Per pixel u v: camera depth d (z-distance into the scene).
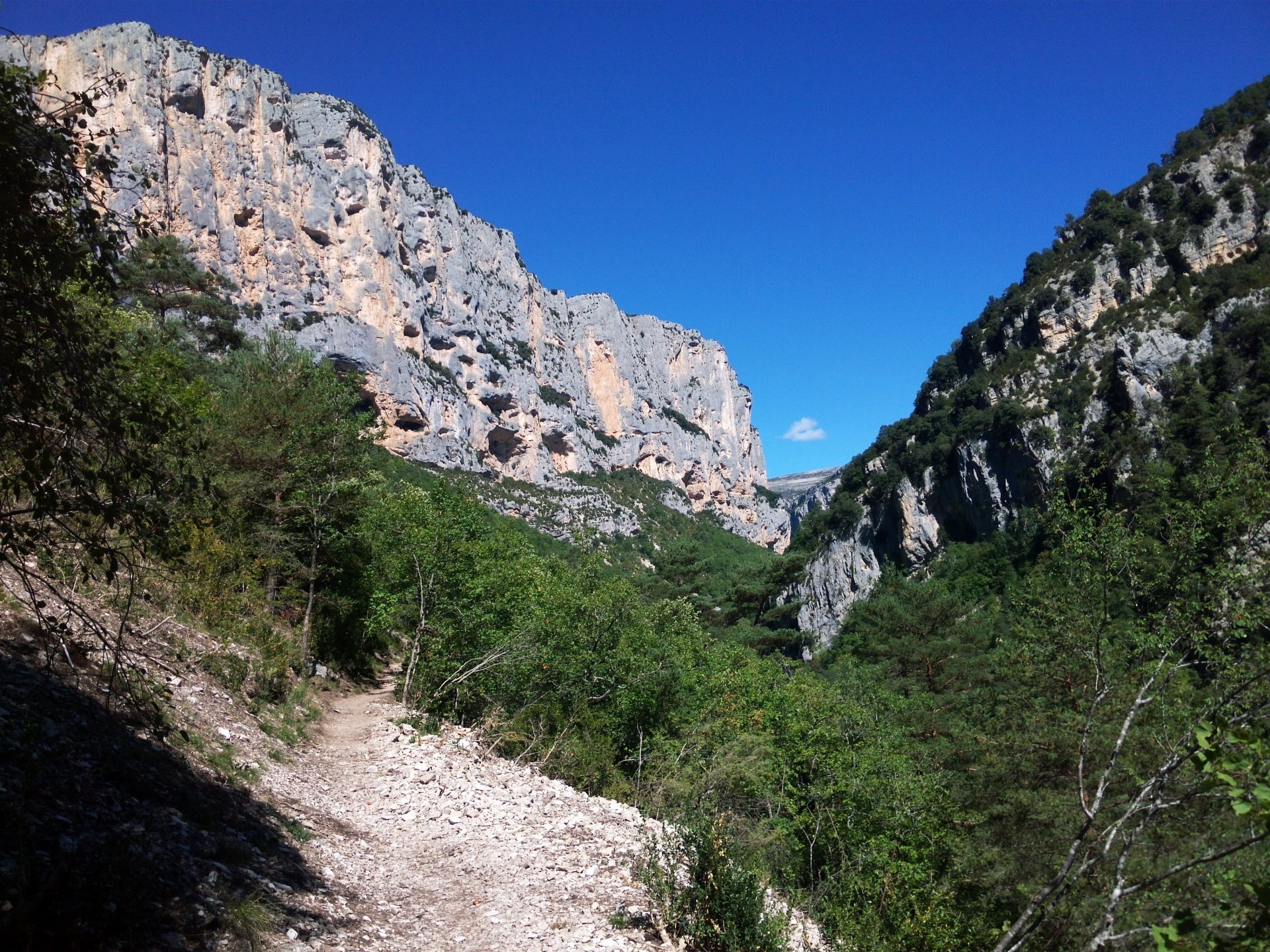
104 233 4.84
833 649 56.28
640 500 159.88
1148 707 8.30
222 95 98.31
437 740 14.51
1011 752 14.57
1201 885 7.74
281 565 18.75
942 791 16.97
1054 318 80.31
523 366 148.38
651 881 8.48
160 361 10.02
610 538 129.50
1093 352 71.38
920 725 25.64
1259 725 6.36
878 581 49.78
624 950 7.25
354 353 100.50
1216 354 48.84
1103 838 7.18
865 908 12.77
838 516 96.50
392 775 12.32
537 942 7.31
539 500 126.56
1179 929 4.59
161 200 87.62
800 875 14.95
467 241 147.00
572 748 17.14
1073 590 9.09
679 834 8.89
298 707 14.41
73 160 4.57
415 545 17.73
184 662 12.00
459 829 10.52
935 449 80.94
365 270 111.62
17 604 9.63
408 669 17.47
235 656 13.96
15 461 4.84
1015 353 83.56
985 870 13.68
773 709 20.06
